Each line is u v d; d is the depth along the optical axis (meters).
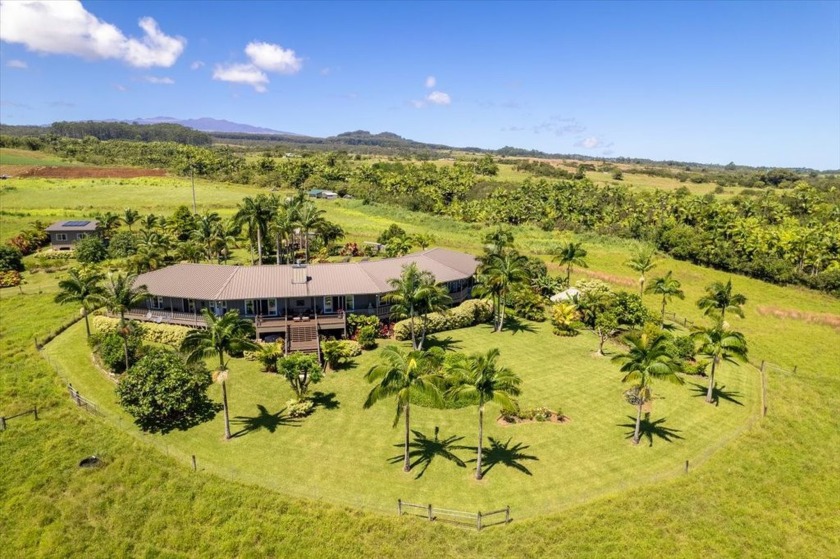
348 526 30.92
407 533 30.45
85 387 45.19
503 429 41.06
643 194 167.00
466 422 41.84
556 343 59.38
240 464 35.81
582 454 38.00
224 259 88.19
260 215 76.19
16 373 47.09
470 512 31.83
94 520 32.28
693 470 36.78
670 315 77.38
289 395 44.88
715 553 30.45
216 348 37.12
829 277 95.75
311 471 35.19
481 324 65.69
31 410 41.19
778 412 46.34
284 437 38.88
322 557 29.45
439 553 29.36
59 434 38.81
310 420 41.22
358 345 53.38
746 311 84.62
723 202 155.25
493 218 146.00
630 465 36.97
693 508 33.34
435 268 66.31
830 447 42.22
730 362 58.09
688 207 136.25
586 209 147.62
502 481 34.62
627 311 64.00
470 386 33.38
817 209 141.75
